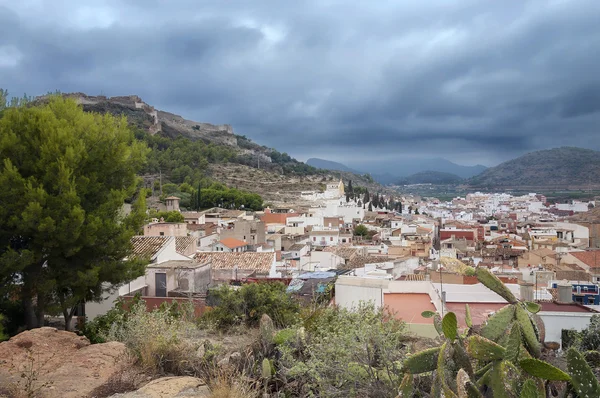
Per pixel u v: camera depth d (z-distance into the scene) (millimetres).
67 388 7527
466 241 71500
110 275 17094
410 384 5617
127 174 18672
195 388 7781
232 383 7500
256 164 197250
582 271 44000
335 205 115125
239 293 17203
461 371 4926
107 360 8812
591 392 4703
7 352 9086
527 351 5320
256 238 61906
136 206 18422
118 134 18422
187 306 17422
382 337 7602
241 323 15461
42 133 16312
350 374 7062
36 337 9875
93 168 17406
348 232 83875
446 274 26891
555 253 57562
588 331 10953
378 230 92938
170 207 84125
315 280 26000
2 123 16344
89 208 16891
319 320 10219
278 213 94812
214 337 13219
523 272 43875
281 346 8969
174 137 197500
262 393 7977
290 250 61594
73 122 17578
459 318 14734
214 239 55656
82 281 15961
